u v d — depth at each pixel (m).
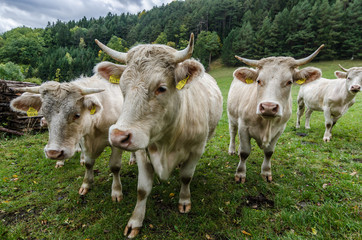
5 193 4.02
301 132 7.57
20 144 6.86
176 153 2.86
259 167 4.81
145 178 2.95
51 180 4.54
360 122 8.48
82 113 3.21
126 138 1.84
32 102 3.46
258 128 3.80
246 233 2.89
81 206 3.60
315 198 3.53
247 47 58.31
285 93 3.34
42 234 3.04
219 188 3.98
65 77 69.25
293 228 2.93
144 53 2.04
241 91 4.41
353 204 3.29
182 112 2.56
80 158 5.58
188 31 83.50
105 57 78.12
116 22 138.50
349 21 56.28
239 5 88.31
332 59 50.59
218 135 7.42
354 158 5.07
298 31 56.50
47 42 120.44
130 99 1.95
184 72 2.10
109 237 2.93
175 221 3.15
